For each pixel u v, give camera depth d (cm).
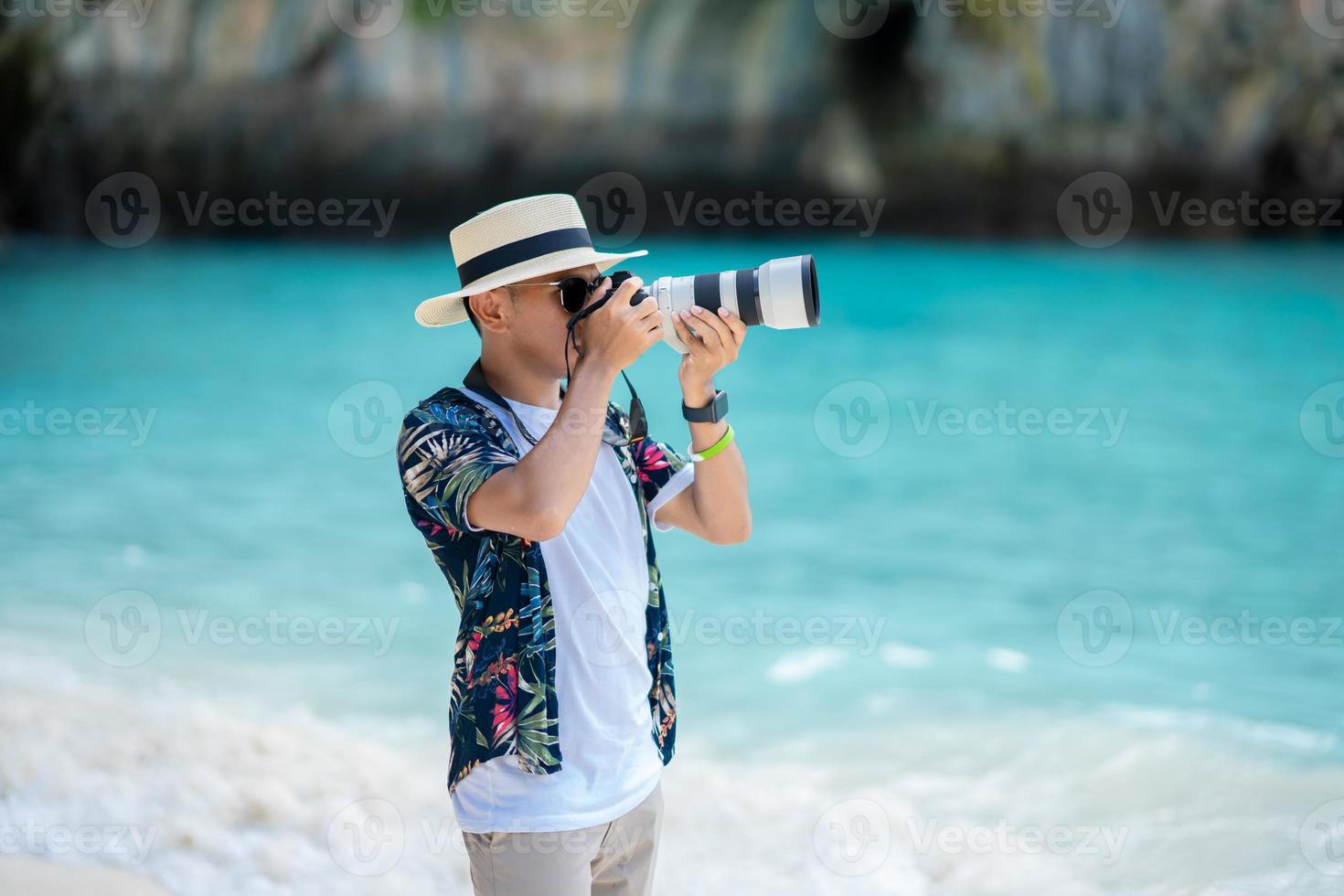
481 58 4666
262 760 743
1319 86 4484
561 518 352
